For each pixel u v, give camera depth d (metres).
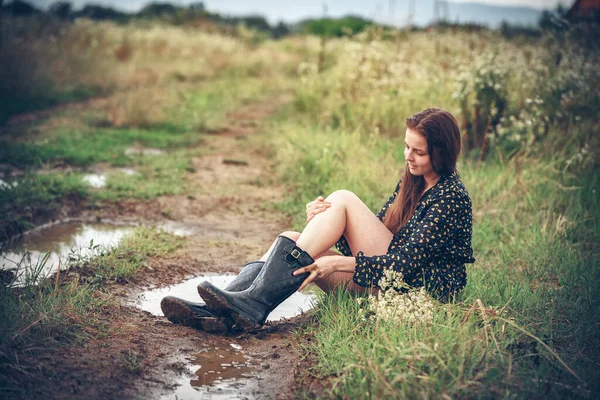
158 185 7.27
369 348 3.18
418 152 3.47
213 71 19.98
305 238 3.61
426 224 3.45
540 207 6.14
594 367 3.18
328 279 3.84
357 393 2.84
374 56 10.55
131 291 4.33
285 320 4.02
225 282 4.68
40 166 7.62
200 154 9.39
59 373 3.04
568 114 7.68
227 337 3.68
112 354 3.29
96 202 6.45
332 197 3.72
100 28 18.45
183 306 3.67
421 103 9.26
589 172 6.71
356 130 8.38
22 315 3.37
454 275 3.64
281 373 3.24
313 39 29.89
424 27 14.76
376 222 3.72
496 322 3.48
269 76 21.28
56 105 12.18
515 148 7.59
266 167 8.74
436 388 2.79
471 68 8.56
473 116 8.23
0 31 13.32
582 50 8.63
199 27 26.58
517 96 8.23
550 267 4.81
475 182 6.65
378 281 3.50
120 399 2.89
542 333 3.49
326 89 11.56
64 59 14.55
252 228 6.18
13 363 3.01
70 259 4.64
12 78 12.07
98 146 8.89
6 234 5.34
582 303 4.07
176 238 5.62
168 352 3.41
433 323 3.25
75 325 3.51
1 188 6.15
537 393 2.85
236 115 13.31
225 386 3.09
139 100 11.45
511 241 5.44
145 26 24.19
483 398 2.77
